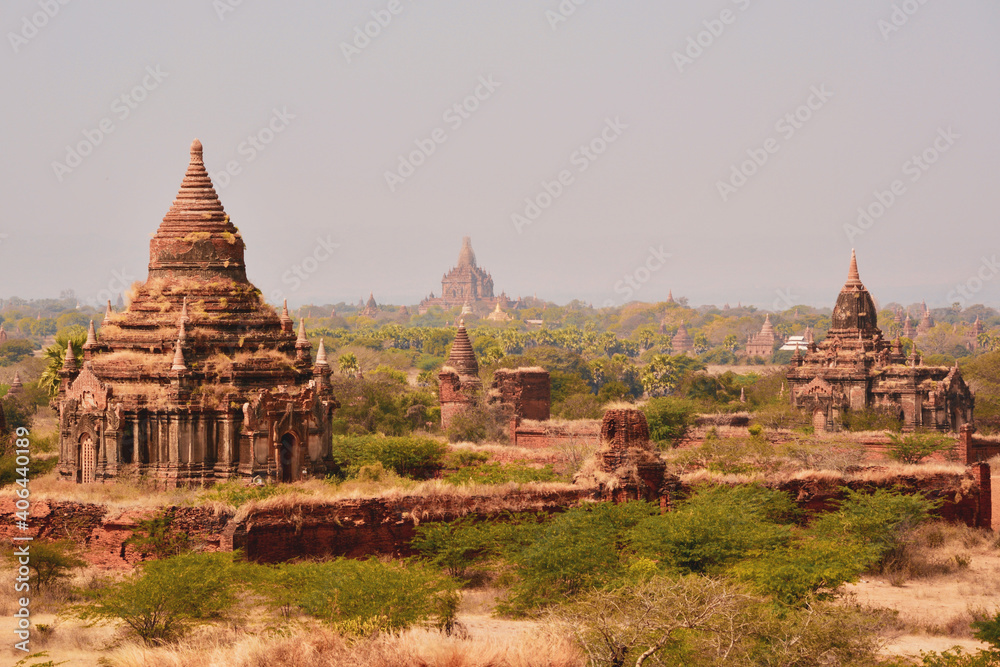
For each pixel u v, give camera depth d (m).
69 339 108.12
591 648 39.50
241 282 79.31
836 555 53.81
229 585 48.19
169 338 75.31
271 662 39.34
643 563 53.97
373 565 48.19
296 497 60.09
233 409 73.75
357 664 39.09
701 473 72.00
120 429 73.38
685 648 39.72
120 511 60.38
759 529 58.81
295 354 79.75
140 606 45.16
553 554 52.84
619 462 68.25
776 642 40.41
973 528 75.19
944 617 53.16
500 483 68.19
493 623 50.44
